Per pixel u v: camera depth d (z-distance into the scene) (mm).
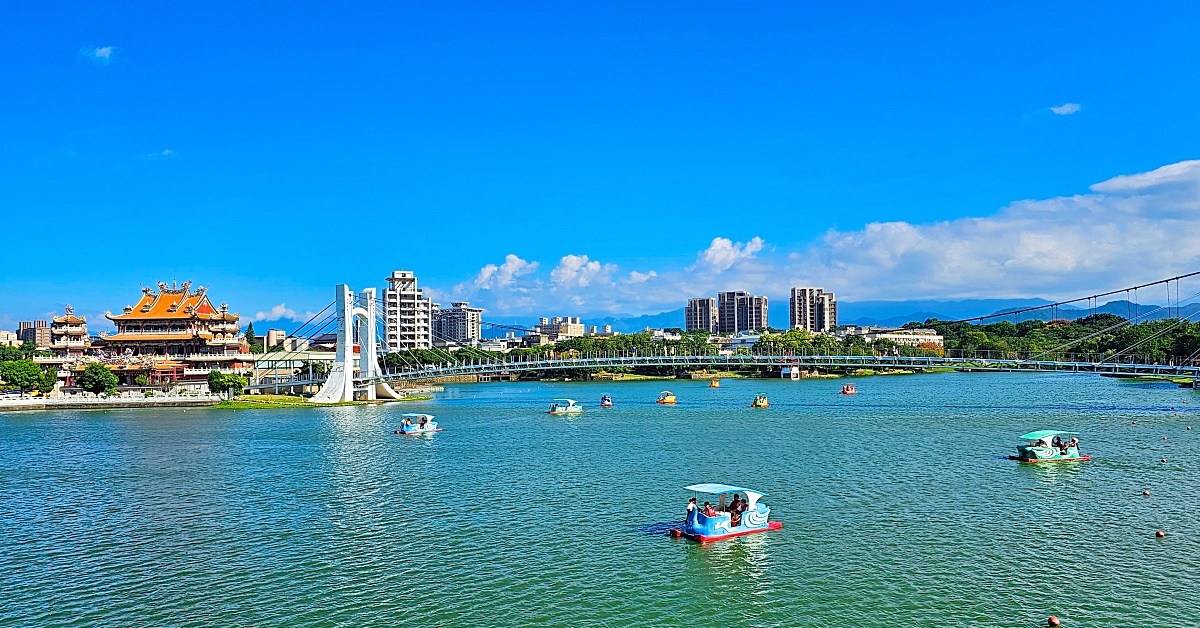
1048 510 83625
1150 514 81812
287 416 188250
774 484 97312
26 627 57500
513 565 68500
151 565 69438
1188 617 57031
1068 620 56812
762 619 57688
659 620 57875
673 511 84938
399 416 186875
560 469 109625
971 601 60062
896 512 83250
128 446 135250
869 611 58719
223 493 96000
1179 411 179250
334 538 76500
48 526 81250
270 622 58062
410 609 60062
